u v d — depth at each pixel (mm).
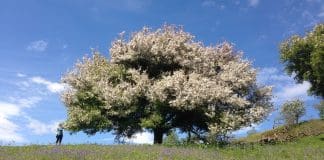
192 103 44750
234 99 45656
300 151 34188
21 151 28016
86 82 47969
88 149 28219
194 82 45188
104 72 48938
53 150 27297
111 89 46969
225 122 44656
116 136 49031
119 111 46844
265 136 63531
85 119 46500
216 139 44719
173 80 45375
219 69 50969
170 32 50125
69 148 29031
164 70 50312
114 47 50219
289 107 65250
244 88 48969
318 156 31328
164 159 25453
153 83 47844
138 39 48656
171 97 46031
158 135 48188
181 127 49250
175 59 48562
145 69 50281
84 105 47812
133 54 48812
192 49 49562
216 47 51344
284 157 31828
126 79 48969
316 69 55906
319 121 63312
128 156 25672
